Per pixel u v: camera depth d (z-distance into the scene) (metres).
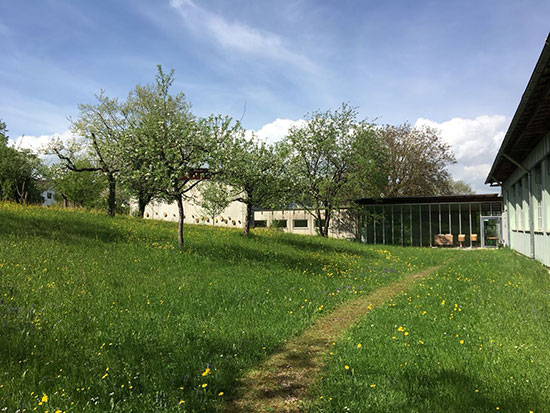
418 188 42.47
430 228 34.00
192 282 9.84
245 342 5.75
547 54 6.80
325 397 4.07
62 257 10.82
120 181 17.12
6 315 5.88
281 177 22.36
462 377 4.32
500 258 17.77
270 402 4.09
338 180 33.72
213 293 8.82
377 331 6.41
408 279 12.91
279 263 14.01
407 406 3.77
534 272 11.72
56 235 13.60
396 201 34.53
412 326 6.59
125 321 6.41
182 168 15.42
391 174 42.47
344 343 5.86
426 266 16.73
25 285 7.79
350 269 14.33
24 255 10.38
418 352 5.29
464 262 17.28
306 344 6.01
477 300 8.45
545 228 12.46
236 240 18.72
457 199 32.44
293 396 4.23
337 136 32.94
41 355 4.76
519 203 18.84
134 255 12.55
